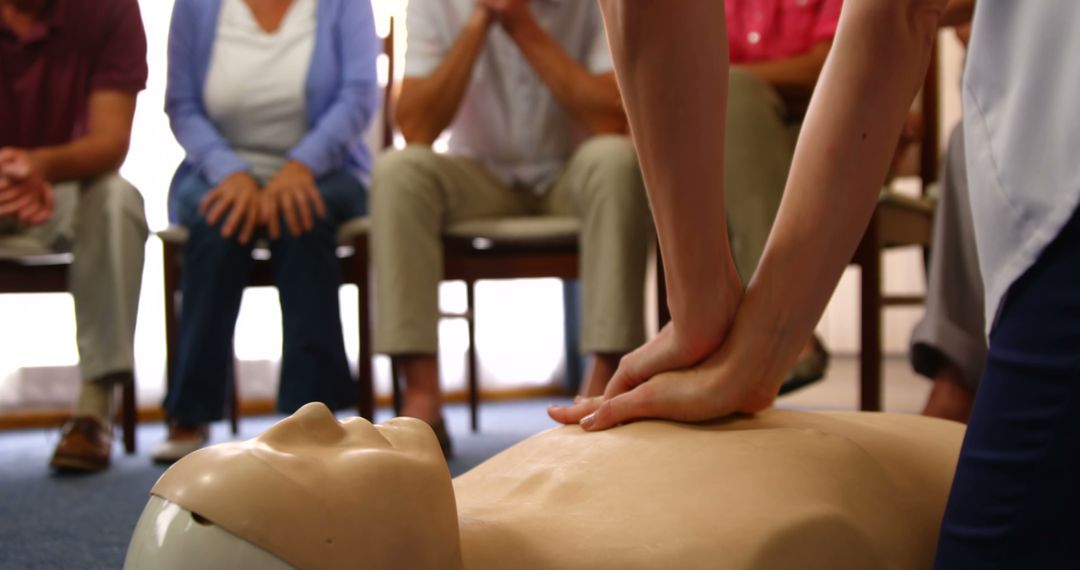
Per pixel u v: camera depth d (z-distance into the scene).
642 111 0.55
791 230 0.64
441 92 1.88
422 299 1.75
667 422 0.65
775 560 0.51
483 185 1.88
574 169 1.75
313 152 1.98
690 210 0.58
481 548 0.51
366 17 2.21
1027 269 0.54
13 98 2.12
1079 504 0.52
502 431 2.35
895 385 3.09
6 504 1.48
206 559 0.42
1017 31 0.58
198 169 2.03
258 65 2.13
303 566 0.42
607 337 1.66
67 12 2.11
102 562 1.09
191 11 2.18
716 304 0.63
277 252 1.91
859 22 0.61
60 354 3.11
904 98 0.61
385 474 0.45
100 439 1.86
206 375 1.94
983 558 0.54
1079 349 0.52
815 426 0.67
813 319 0.64
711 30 0.53
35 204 1.84
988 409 0.56
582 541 0.52
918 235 1.68
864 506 0.57
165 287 2.05
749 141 1.49
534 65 1.85
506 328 3.55
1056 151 0.54
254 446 0.45
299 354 1.88
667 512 0.53
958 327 1.17
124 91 2.09
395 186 1.74
